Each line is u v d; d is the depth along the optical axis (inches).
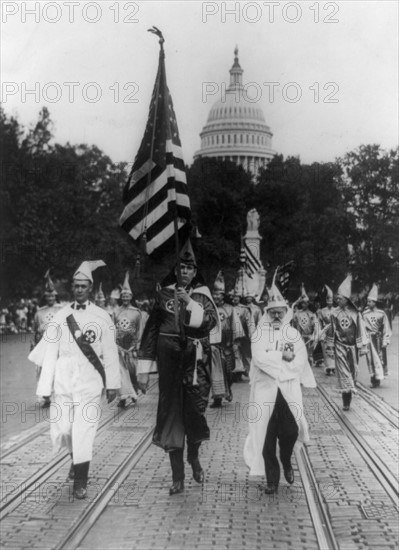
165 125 365.1
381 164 1941.4
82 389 334.6
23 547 257.1
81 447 323.9
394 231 1899.6
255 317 901.8
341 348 580.7
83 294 346.9
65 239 1700.3
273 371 341.7
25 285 1683.1
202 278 361.1
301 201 2336.4
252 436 342.3
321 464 390.6
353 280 1943.9
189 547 259.0
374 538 269.3
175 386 334.6
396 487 341.1
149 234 374.3
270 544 262.4
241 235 2397.9
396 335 1601.9
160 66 364.5
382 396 673.0
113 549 257.1
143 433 473.1
